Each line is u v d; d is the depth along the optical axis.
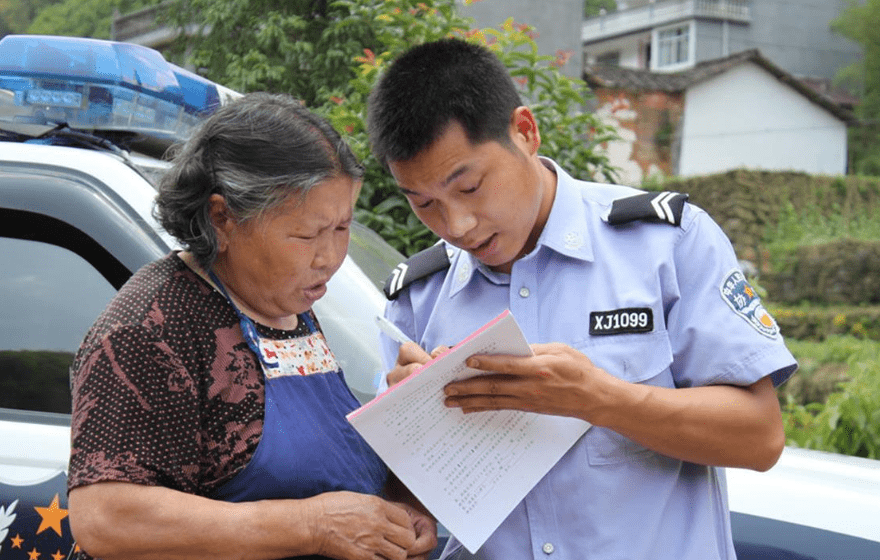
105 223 2.42
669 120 19.59
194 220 1.68
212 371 1.67
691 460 1.75
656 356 1.79
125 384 1.59
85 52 2.54
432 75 1.68
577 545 1.77
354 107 4.68
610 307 1.81
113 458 1.56
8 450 2.40
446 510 1.71
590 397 1.66
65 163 2.51
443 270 1.97
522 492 1.74
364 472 1.86
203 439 1.65
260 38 6.26
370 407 1.62
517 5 10.77
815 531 2.31
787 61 23.84
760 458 1.78
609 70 19.66
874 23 22.64
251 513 1.63
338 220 1.69
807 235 15.79
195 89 2.78
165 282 1.69
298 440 1.71
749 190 15.94
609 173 5.29
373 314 2.65
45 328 2.50
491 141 1.70
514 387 1.64
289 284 1.70
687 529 1.81
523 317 1.85
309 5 6.45
